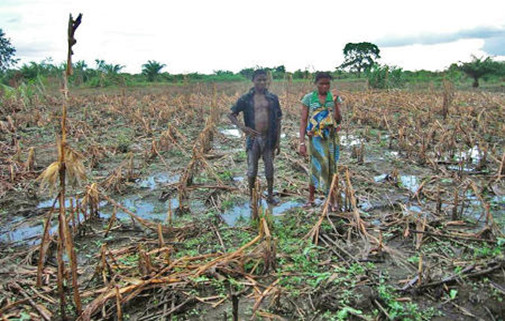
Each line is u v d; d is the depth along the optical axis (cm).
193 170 725
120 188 688
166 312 344
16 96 1930
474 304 342
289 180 696
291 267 409
